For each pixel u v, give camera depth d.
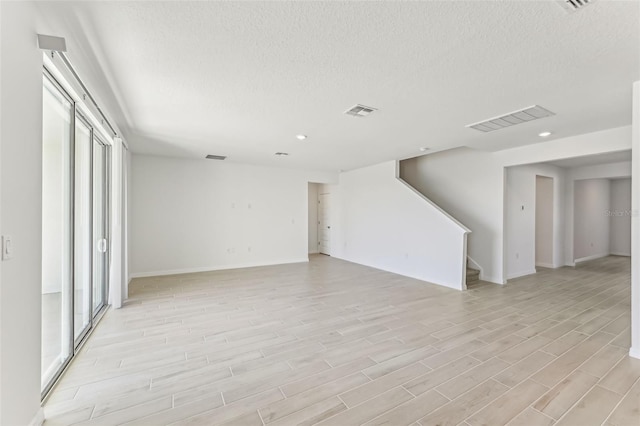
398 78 2.36
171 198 5.89
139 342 2.82
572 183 7.11
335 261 7.52
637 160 2.51
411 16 1.60
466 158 5.85
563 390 2.09
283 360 2.49
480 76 2.31
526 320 3.46
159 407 1.88
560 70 2.20
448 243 5.09
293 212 7.31
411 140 4.36
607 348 2.74
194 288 4.80
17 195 1.44
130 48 1.94
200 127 3.76
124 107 3.02
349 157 5.85
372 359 2.52
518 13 1.57
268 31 1.75
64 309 2.46
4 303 1.33
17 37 1.42
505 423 1.75
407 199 5.91
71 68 2.01
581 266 7.01
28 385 1.55
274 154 5.55
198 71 2.26
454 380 2.21
